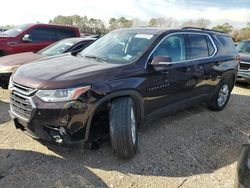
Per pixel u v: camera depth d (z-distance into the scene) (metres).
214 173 3.82
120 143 3.74
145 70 4.22
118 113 3.74
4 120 5.10
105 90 3.67
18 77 3.91
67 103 3.47
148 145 4.45
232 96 8.27
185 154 4.26
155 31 4.87
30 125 3.66
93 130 3.86
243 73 9.51
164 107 4.72
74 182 3.42
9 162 3.75
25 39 9.40
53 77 3.66
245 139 5.03
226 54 6.35
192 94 5.33
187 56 5.14
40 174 3.53
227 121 5.88
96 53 4.75
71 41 8.00
